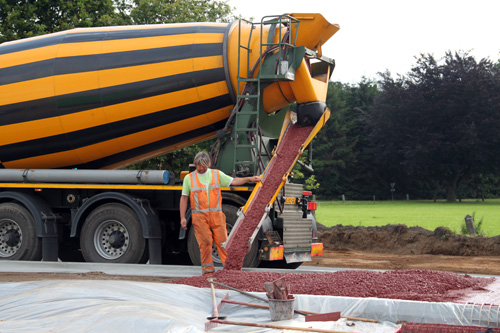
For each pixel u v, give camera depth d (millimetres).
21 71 11156
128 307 5402
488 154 54688
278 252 9602
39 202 11414
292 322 5602
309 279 7180
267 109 10594
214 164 10492
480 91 53094
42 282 6504
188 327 4988
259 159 10211
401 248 15727
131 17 22078
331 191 67000
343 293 6371
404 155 56750
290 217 10219
